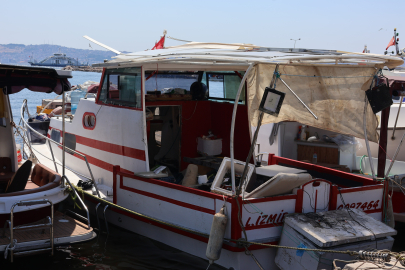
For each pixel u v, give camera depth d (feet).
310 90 18.29
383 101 18.01
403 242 22.33
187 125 26.84
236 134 25.64
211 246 15.39
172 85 26.86
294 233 15.75
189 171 21.70
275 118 18.20
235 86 25.59
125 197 20.77
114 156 22.85
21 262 18.40
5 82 16.46
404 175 22.57
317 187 17.22
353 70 18.67
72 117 30.17
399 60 17.66
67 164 28.32
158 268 17.71
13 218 18.03
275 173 19.54
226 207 15.83
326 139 28.27
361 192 18.52
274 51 18.40
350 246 15.10
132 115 21.15
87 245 20.08
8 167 24.00
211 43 22.80
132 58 20.75
